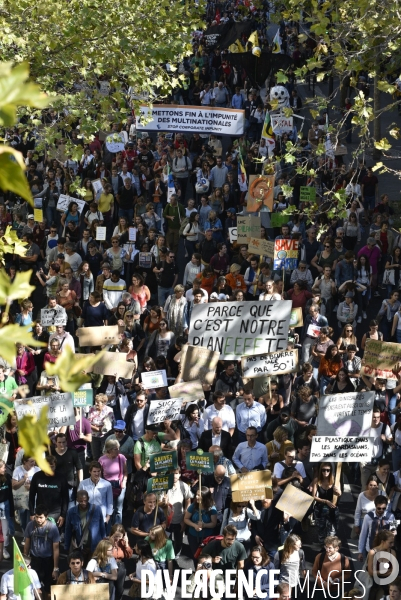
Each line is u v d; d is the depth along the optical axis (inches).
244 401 605.0
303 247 883.4
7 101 73.9
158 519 508.4
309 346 697.6
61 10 661.3
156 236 899.4
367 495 514.6
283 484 524.1
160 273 844.0
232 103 1353.3
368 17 573.3
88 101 699.4
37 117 717.3
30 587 394.0
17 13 647.1
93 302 764.0
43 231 960.9
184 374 610.5
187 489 530.9
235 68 1488.7
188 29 729.6
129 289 796.6
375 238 892.0
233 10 1887.3
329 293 812.0
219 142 1211.9
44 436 81.7
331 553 470.6
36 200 1023.0
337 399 526.3
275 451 564.7
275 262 729.0
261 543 496.4
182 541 545.3
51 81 665.0
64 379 86.0
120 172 1094.4
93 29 671.1
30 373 670.5
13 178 78.6
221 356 610.2
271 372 606.2
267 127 1029.2
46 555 486.9
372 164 1237.1
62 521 516.7
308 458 559.5
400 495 523.2
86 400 555.5
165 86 740.0
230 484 523.2
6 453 550.6
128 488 565.6
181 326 748.6
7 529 525.7
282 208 977.5
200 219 974.4
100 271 893.8
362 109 552.4
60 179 1097.4
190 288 835.4
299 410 599.5
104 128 705.6
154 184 1085.1
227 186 1039.0
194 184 1143.6
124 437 569.3
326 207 976.9
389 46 565.0
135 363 658.2
